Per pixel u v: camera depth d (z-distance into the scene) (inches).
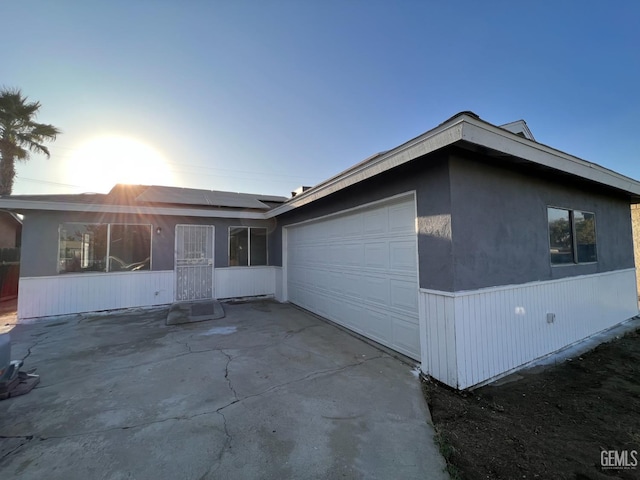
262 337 196.1
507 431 91.6
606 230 224.5
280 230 344.8
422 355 136.6
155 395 114.7
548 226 169.8
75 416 99.2
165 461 75.8
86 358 158.4
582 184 196.1
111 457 77.5
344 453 79.2
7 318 268.4
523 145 126.7
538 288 159.5
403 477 70.1
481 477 70.6
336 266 229.5
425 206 134.7
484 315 130.3
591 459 78.5
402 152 129.2
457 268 121.3
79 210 265.6
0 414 100.6
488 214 135.5
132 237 298.5
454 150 123.4
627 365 152.1
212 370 140.1
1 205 242.2
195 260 329.1
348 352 165.0
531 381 132.5
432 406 106.6
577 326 186.9
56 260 266.1
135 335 203.3
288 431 89.7
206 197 395.5
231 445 82.7
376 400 110.1
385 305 172.2
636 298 255.6
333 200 224.5
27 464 74.7
